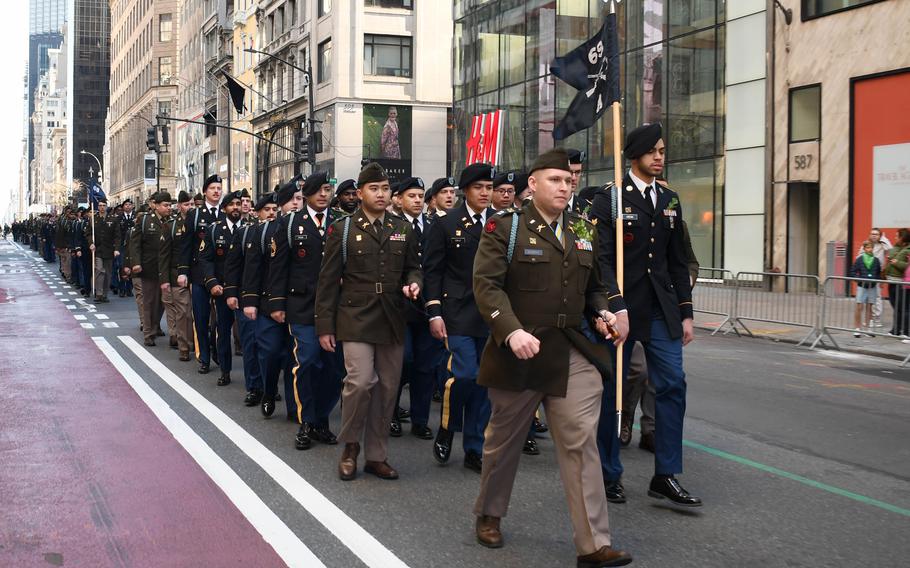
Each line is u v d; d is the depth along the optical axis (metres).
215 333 11.28
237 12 66.56
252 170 62.47
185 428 7.52
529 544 4.72
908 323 13.85
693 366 11.60
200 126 78.44
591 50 7.22
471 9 38.59
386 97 48.12
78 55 155.12
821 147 21.98
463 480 6.02
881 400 9.34
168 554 4.56
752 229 24.05
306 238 7.04
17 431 7.36
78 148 155.75
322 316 6.05
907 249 15.00
